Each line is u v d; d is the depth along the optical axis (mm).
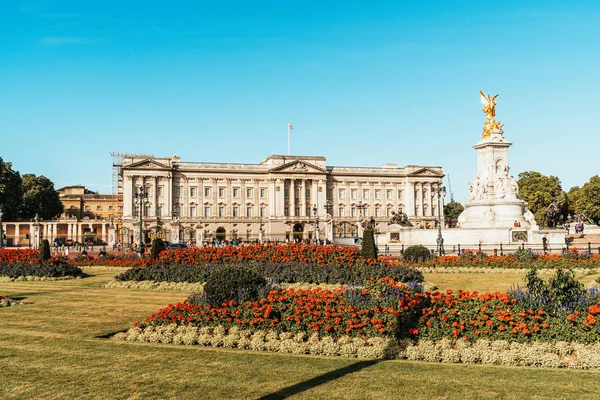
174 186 144875
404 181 163625
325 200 154000
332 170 158500
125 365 15453
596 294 17609
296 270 32344
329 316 18141
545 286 17922
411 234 72500
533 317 16625
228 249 37844
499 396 12641
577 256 41094
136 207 137750
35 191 144875
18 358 16203
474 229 66875
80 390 13266
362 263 33469
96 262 50562
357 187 160000
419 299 18375
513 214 67812
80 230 140375
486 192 69500
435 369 14953
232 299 19719
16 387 13508
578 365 15078
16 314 23469
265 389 13281
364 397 12641
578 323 16234
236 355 16609
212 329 18984
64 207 171375
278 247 37000
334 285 30750
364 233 35781
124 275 34531
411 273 31688
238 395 12875
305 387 13398
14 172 130375
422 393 12883
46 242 41000
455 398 12531
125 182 138125
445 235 68312
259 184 151625
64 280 38031
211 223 145750
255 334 18156
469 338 16938
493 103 71562
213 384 13688
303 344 17203
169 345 18047
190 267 34469
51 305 25922
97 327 20719
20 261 40625
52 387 13500
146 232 126500
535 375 14289
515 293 18109
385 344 16688
